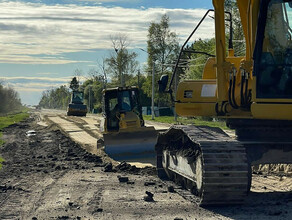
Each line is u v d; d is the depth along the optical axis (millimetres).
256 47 10328
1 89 111812
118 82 105500
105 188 12664
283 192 11609
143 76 110062
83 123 54188
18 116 90125
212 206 10086
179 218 8898
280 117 10094
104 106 25688
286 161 10797
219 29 11617
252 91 10328
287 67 10062
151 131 21234
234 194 9797
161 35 92062
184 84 12734
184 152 11469
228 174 9727
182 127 11812
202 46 67750
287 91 10023
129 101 25578
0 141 31703
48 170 16719
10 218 9398
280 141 10859
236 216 9117
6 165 18750
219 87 11633
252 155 10734
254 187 12672
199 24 12289
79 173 15789
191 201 10586
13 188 12805
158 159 14445
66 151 23875
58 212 9789
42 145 28391
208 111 12195
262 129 11023
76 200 11031
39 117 83125
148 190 12289
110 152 21047
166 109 84062
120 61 103625
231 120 11484
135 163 19438
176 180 13094
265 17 10273
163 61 92188
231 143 10219
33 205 10578
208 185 9695
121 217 9227
